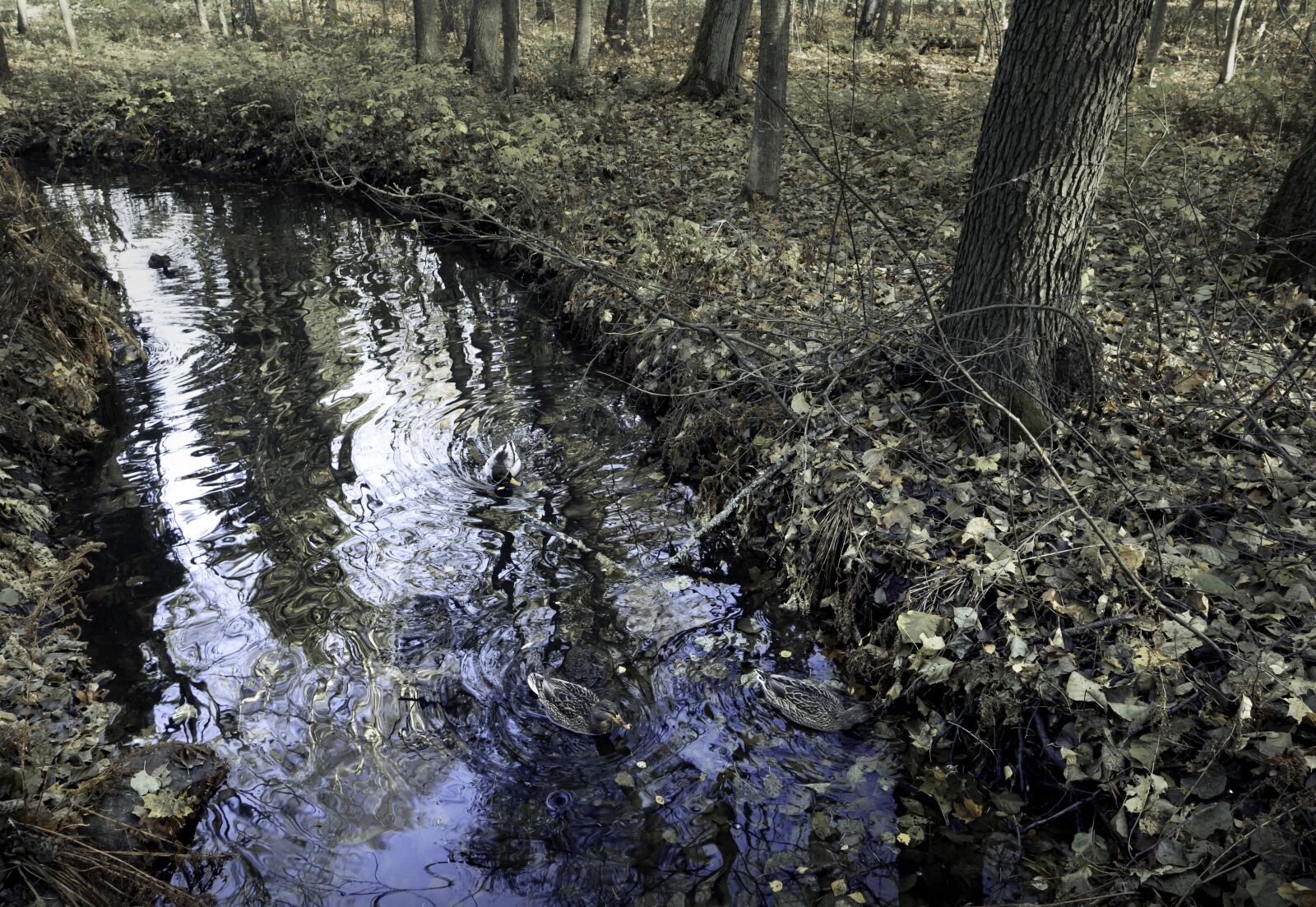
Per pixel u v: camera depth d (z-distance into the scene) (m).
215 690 5.60
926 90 20.42
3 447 7.62
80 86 22.39
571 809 4.88
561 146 15.12
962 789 4.93
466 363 10.39
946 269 10.11
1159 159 12.94
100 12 33.53
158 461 8.23
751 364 8.04
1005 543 5.84
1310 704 4.44
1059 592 5.41
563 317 11.55
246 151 20.00
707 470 7.98
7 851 4.01
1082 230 6.55
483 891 4.42
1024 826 4.68
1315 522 5.54
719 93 20.89
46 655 5.63
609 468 8.30
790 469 7.11
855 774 5.07
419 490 7.86
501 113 17.86
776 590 6.62
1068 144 6.24
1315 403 6.71
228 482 7.92
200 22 32.88
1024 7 6.20
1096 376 6.96
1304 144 8.93
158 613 6.28
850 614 6.07
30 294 9.03
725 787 5.02
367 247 14.89
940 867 4.49
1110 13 5.89
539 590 6.63
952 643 5.41
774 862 4.55
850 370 7.92
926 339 7.11
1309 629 4.87
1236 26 20.48
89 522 7.30
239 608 6.35
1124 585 5.33
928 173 13.52
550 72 21.75
